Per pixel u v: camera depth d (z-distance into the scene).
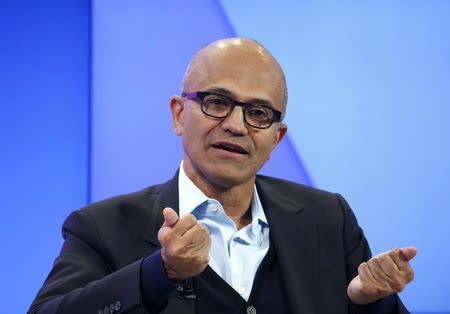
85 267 3.83
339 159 7.41
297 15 7.54
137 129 7.29
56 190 7.09
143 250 3.95
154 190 4.34
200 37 7.46
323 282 4.11
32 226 7.02
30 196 7.05
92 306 3.38
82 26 7.29
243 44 4.07
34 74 7.18
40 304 3.63
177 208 4.13
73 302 3.43
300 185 4.71
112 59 7.31
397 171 7.43
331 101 7.46
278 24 7.52
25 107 7.12
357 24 7.54
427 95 7.50
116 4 7.38
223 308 3.88
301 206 4.44
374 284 3.66
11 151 7.06
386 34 7.54
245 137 3.96
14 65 7.15
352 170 7.41
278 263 4.10
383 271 3.62
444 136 7.48
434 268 7.34
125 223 4.05
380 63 7.51
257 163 4.05
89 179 7.15
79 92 7.22
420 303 7.31
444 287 7.34
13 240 6.98
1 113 7.09
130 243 3.97
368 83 7.50
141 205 4.15
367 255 4.46
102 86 7.27
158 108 7.34
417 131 7.47
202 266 3.26
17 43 7.18
